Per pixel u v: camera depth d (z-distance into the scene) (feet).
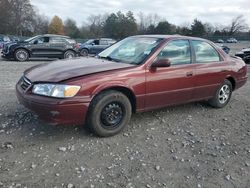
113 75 14.55
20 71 35.91
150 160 13.17
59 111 13.23
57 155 12.98
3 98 20.53
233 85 21.26
